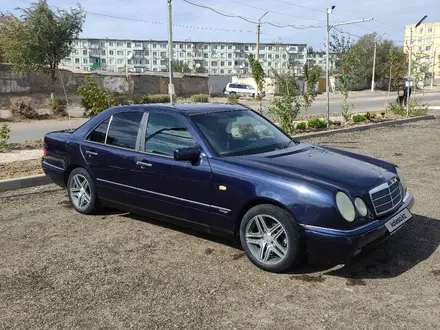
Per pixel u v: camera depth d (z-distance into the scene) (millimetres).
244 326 3514
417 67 28172
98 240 5340
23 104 24328
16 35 28297
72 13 29172
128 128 5699
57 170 6520
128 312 3742
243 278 4324
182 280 4297
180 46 141875
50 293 4086
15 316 3707
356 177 4465
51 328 3527
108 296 4012
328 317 3627
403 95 22859
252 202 4492
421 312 3676
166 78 46375
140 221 5988
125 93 41438
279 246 4363
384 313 3672
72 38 29391
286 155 4965
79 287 4188
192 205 4941
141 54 142500
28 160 10117
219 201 4699
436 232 5453
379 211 4379
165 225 5820
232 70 145125
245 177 4500
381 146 12305
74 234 5551
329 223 4066
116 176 5695
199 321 3594
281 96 17031
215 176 4695
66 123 22359
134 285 4207
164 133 5309
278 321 3578
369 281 4223
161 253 4938
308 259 4262
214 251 4973
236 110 5750
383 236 4344
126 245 5176
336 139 13805
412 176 8523
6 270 4562
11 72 34000
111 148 5770
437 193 7250
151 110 5551
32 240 5367
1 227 5824
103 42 139625
